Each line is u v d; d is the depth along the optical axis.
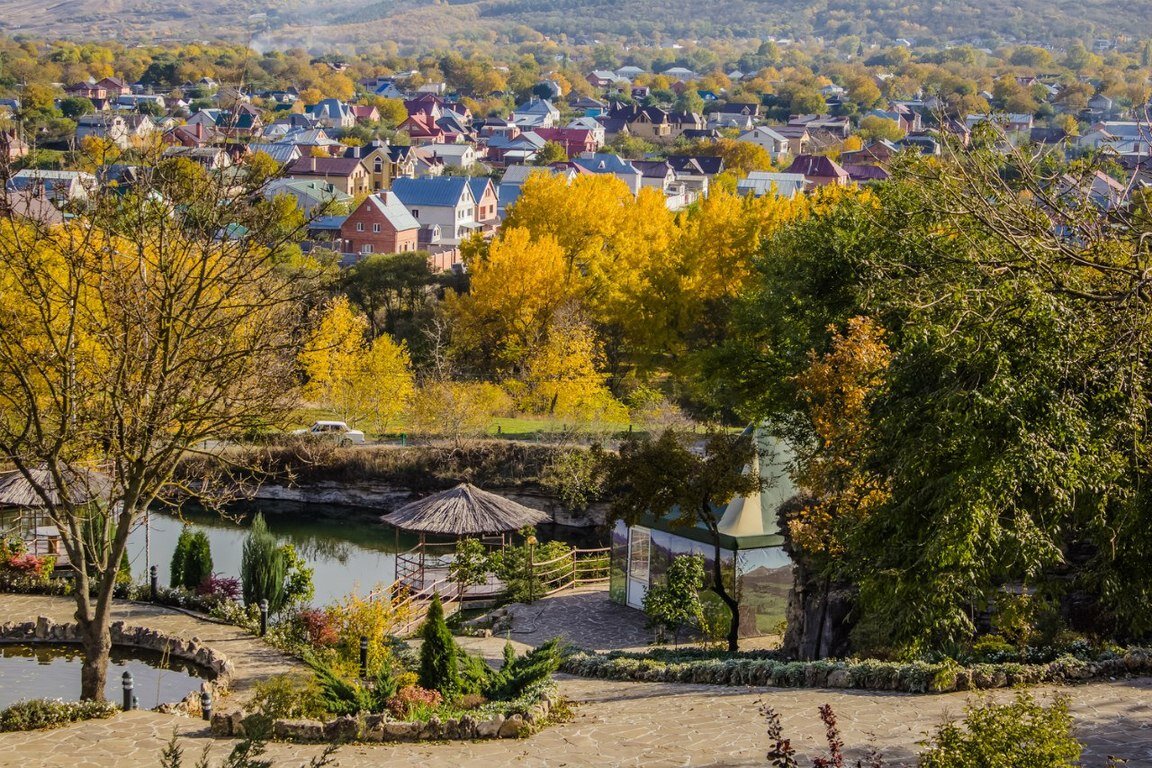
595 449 26.22
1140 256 15.27
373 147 160.25
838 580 23.22
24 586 29.80
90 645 19.55
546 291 62.00
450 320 65.31
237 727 16.98
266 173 21.94
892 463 17.16
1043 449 13.78
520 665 19.19
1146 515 14.61
